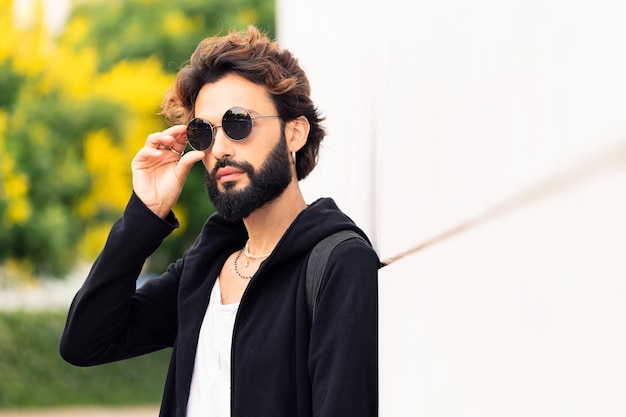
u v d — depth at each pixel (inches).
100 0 740.0
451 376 52.6
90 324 125.3
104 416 635.5
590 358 26.3
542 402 31.8
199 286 117.6
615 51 23.6
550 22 30.4
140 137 696.4
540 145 31.8
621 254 23.6
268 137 112.7
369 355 98.7
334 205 112.2
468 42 48.7
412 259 73.8
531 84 33.3
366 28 121.4
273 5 735.1
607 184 24.0
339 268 101.6
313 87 222.2
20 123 679.7
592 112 25.3
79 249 709.3
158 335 132.5
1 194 671.1
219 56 113.5
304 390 101.4
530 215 33.3
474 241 45.7
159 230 122.6
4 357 688.4
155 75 703.1
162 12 728.3
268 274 107.9
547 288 30.9
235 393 104.7
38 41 700.0
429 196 64.3
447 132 56.3
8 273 712.4
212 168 113.4
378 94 106.8
